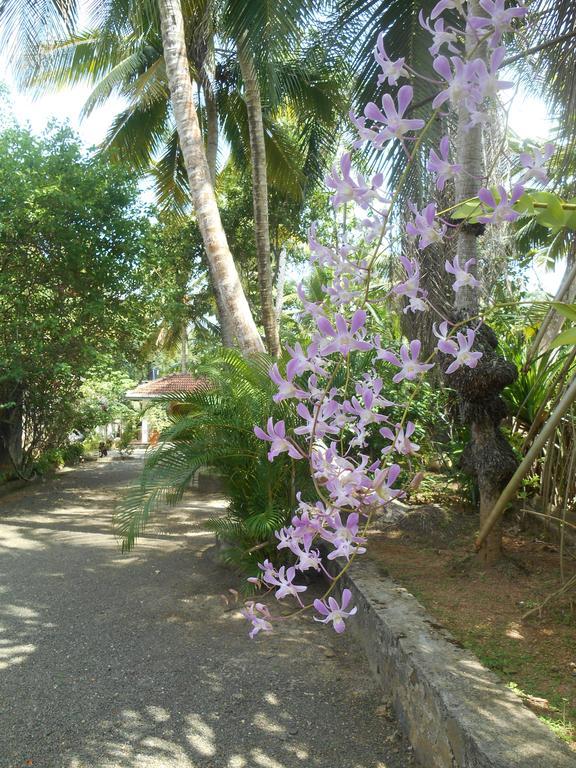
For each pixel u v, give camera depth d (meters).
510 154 3.68
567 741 1.79
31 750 2.22
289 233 14.51
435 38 1.15
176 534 6.13
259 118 8.50
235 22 6.10
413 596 3.00
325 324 1.35
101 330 9.20
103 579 4.52
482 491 3.37
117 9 7.85
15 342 8.02
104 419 10.86
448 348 1.35
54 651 3.14
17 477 9.88
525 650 2.44
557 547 3.74
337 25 5.36
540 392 3.95
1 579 4.58
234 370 4.41
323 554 4.19
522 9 1.06
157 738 2.30
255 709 2.51
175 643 3.23
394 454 4.62
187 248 13.95
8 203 7.66
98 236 8.31
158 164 13.17
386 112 1.20
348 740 2.28
